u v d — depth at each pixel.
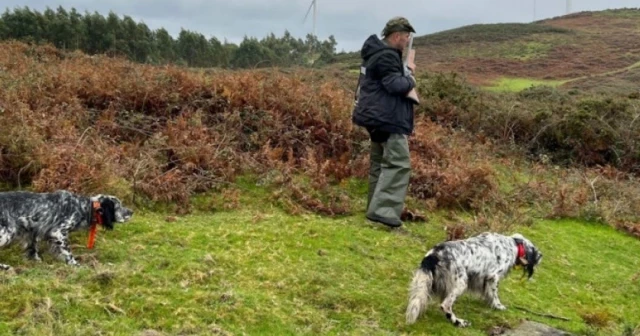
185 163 9.05
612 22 71.69
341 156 10.17
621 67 47.03
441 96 16.41
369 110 7.75
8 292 5.20
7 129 8.06
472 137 14.66
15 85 10.05
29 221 6.05
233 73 12.74
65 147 8.27
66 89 10.52
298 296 6.08
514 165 13.39
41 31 27.17
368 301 6.13
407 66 7.77
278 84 11.60
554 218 10.28
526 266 6.62
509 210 9.99
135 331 4.95
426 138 11.41
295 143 10.43
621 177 13.66
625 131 15.03
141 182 8.20
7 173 7.95
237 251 6.86
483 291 6.38
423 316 6.00
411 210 9.10
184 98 11.07
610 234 9.98
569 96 21.94
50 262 6.16
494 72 46.91
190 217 7.96
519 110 16.17
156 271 6.08
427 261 5.90
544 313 6.60
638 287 7.83
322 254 7.13
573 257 8.59
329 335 5.41
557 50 55.31
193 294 5.62
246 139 10.31
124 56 16.55
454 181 9.88
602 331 6.48
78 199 6.36
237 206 8.45
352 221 8.47
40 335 4.65
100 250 6.50
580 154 14.82
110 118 10.02
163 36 29.09
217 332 5.11
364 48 7.80
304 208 8.71
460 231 8.42
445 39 64.31
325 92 11.67
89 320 5.02
